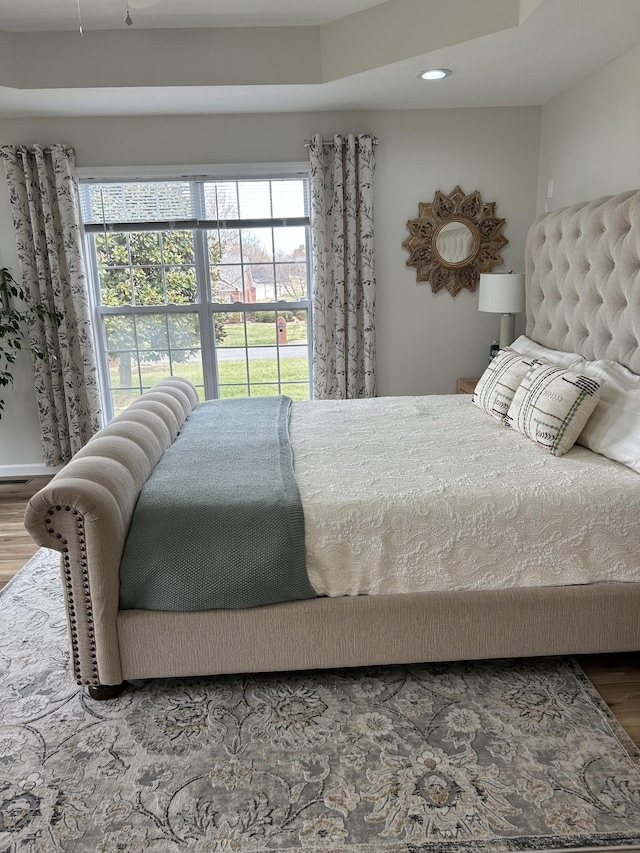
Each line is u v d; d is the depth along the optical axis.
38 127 4.10
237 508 2.03
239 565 1.97
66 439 4.49
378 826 1.57
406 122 4.21
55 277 4.20
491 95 3.93
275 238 4.47
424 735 1.89
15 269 4.29
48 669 2.28
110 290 4.51
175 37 3.43
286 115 4.16
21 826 1.60
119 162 4.18
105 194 4.30
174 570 1.96
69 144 4.14
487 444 2.62
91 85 3.46
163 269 4.49
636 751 1.81
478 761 1.78
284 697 2.08
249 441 2.72
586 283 3.04
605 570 2.08
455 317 4.51
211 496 2.09
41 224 4.19
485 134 4.25
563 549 2.06
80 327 4.27
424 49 3.12
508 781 1.70
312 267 4.40
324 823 1.58
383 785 1.70
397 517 2.03
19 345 4.13
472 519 2.04
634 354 2.67
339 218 4.22
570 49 3.10
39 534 1.88
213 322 4.59
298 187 4.35
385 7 3.20
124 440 2.34
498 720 1.95
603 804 1.62
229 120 4.15
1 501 4.07
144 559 1.97
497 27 2.86
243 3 3.14
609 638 2.09
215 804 1.65
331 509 2.04
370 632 2.03
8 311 4.11
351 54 3.38
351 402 3.56
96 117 4.10
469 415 3.14
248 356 4.66
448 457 2.46
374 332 4.43
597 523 2.06
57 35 3.40
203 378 4.68
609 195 3.36
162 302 4.55
